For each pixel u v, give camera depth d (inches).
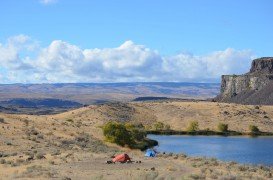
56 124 4138.8
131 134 4284.0
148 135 7150.6
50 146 2770.7
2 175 1507.1
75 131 4030.5
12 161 1900.8
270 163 3287.4
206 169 1822.1
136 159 2331.4
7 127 3193.9
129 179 1424.7
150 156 2642.7
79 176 1518.2
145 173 1584.6
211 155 3946.9
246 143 5684.1
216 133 7588.6
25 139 2888.8
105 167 1834.4
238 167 2059.5
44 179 1408.7
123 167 1851.6
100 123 7185.0
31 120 3961.6
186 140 6112.2
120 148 3927.2
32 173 1515.7
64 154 2276.1
